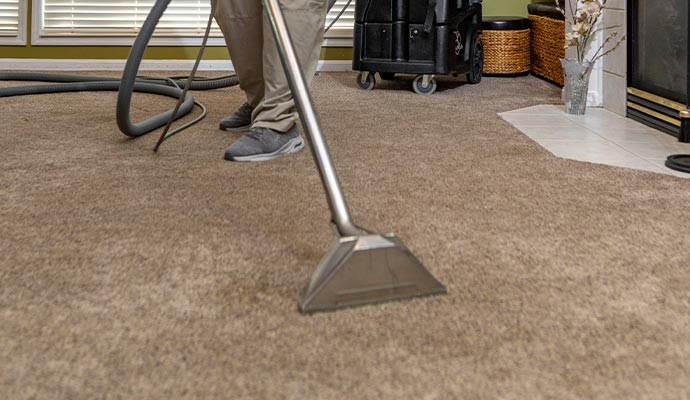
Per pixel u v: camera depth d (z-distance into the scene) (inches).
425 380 24.9
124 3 136.3
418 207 46.9
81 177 54.6
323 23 62.1
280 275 34.9
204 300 31.9
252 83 69.9
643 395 24.0
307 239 40.4
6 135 70.6
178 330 28.8
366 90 108.4
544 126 78.3
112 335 28.3
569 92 86.4
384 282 31.4
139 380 24.8
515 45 126.1
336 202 32.6
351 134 72.9
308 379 25.0
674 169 58.2
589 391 24.3
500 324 29.5
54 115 82.2
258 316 30.2
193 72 59.9
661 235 41.5
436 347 27.4
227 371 25.5
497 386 24.5
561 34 110.6
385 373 25.4
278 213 45.6
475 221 43.9
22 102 91.0
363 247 31.0
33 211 45.6
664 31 73.7
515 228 42.6
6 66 133.6
